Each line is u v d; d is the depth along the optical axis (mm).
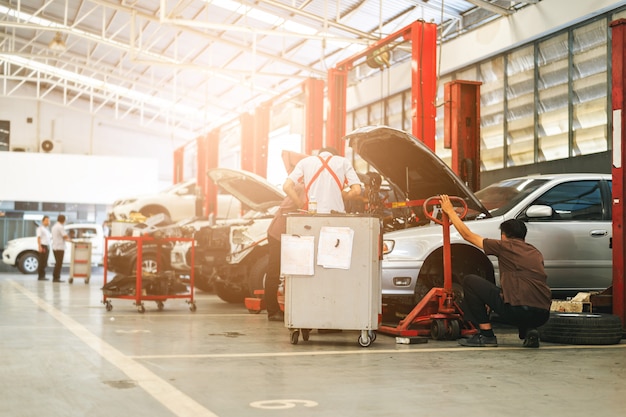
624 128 7062
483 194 8297
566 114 14406
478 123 10266
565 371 4914
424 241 7188
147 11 22094
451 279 6949
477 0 15266
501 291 6289
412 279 7121
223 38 22172
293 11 18219
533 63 15328
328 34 19766
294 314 6102
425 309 6648
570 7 13758
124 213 20531
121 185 31234
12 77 31781
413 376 4668
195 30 21766
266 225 10227
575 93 14086
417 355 5652
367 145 7742
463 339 6312
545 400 3945
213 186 19750
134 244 14164
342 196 6809
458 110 10188
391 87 20031
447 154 18344
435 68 11258
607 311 8031
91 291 13805
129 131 36406
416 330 6602
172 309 10109
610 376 4723
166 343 6207
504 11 15453
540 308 6039
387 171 8047
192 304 9867
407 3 17047
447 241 6621
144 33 24031
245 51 22234
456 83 10211
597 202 7902
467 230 6336
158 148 36906
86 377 4496
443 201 6520
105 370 4758
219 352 5691
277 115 25203
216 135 24969
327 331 7117
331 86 13828
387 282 7137
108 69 29922
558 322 6469
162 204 20578
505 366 5121
